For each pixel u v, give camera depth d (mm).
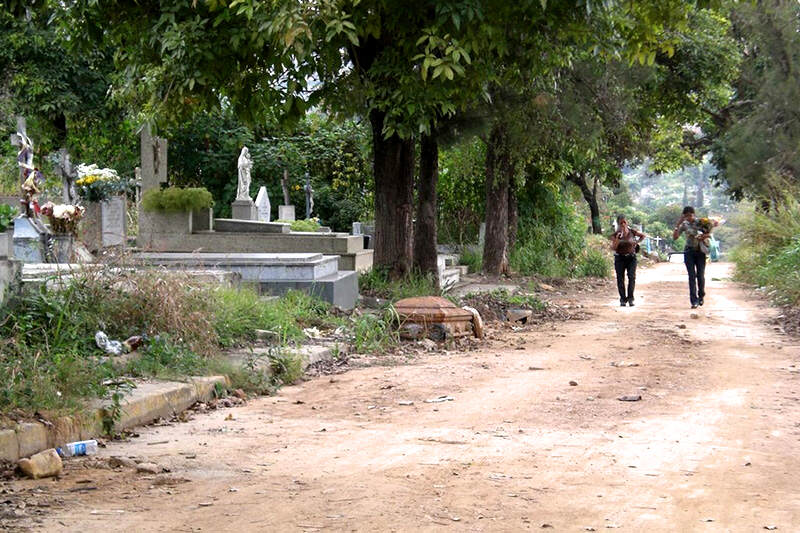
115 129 33688
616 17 15812
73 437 7523
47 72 30922
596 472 6508
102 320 11180
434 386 10867
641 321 18922
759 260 29625
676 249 79375
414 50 15281
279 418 9008
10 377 8047
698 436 7883
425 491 5949
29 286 11273
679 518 5371
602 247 44344
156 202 23266
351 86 16188
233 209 29766
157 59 15594
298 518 5328
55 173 27750
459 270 29656
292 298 16109
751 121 33938
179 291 11969
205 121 38188
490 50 15234
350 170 39344
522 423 8523
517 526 5188
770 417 8836
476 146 33062
